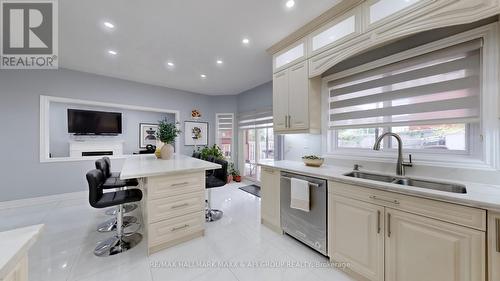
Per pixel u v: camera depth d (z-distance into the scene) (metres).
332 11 1.95
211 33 2.42
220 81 4.40
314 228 1.96
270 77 4.12
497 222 1.02
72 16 2.07
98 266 1.78
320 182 1.90
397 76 1.92
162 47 2.79
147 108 4.55
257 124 4.74
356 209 1.62
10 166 3.21
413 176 1.75
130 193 2.10
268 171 2.55
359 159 2.17
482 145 1.47
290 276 1.68
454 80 1.59
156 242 1.99
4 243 0.73
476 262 1.08
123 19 2.13
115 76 4.05
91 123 5.35
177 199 2.13
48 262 1.83
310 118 2.35
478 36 1.44
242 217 2.90
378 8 1.67
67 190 3.66
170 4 1.89
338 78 2.38
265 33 2.42
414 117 1.83
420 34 1.73
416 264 1.29
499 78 1.32
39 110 3.40
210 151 4.85
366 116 2.17
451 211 1.16
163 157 3.16
